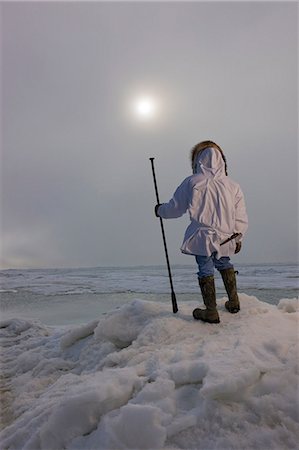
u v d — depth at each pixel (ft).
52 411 6.28
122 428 5.40
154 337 9.31
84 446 5.52
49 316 25.95
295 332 8.45
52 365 10.94
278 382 6.10
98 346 11.00
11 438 6.31
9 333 17.33
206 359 7.01
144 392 6.16
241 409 5.73
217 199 10.03
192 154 11.29
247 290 36.76
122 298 34.76
